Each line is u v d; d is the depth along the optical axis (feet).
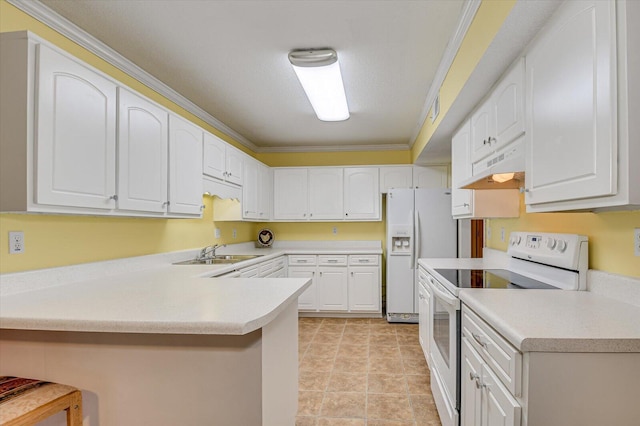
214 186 10.39
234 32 7.06
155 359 4.40
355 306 15.01
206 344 4.35
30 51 4.79
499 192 8.11
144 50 7.75
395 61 8.32
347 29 6.98
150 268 8.71
